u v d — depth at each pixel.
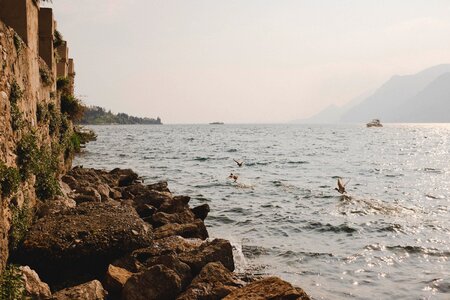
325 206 23.02
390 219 19.97
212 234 17.12
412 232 17.73
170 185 30.59
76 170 23.98
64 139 21.83
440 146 78.94
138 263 10.32
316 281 12.34
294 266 13.55
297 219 19.95
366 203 23.67
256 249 15.17
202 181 32.62
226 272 10.09
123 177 26.27
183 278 10.00
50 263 9.62
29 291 8.07
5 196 8.88
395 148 72.94
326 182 32.38
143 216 16.48
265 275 12.66
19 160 10.42
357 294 11.45
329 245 15.90
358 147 74.88
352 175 36.91
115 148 69.25
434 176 36.50
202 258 10.84
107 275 9.36
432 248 15.55
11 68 9.90
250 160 50.12
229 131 179.00
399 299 11.20
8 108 9.48
